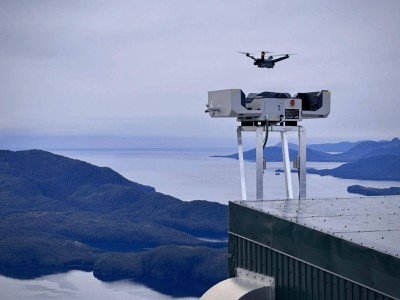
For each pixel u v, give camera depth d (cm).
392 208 860
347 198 952
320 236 713
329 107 994
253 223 825
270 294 785
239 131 977
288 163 978
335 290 695
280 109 949
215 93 961
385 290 629
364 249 652
